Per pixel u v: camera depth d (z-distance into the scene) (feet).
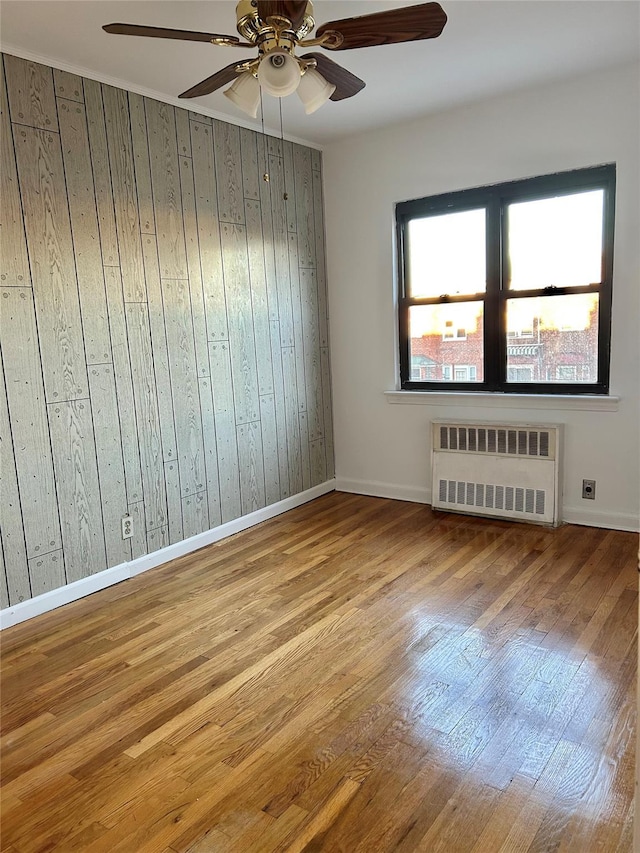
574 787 5.60
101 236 10.05
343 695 7.15
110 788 5.82
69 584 9.96
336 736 6.43
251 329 13.17
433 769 5.90
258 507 13.69
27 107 8.93
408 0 8.12
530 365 12.84
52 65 9.18
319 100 7.46
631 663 7.55
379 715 6.75
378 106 12.15
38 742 6.53
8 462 9.04
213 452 12.46
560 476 12.38
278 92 6.51
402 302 14.34
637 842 3.16
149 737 6.54
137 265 10.67
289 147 13.84
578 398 11.98
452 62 10.11
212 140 11.94
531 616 8.81
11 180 8.80
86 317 9.92
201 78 10.10
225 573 10.93
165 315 11.24
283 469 14.34
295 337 14.43
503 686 7.20
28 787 5.88
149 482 11.18
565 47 9.71
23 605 9.33
